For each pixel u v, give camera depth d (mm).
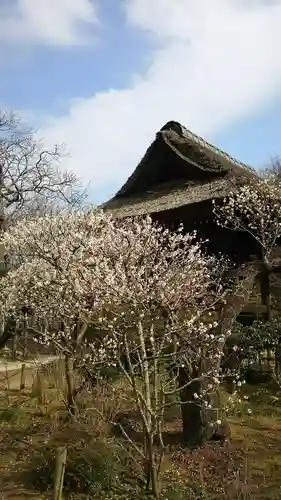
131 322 8055
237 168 17719
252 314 14898
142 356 7414
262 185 15586
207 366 8938
